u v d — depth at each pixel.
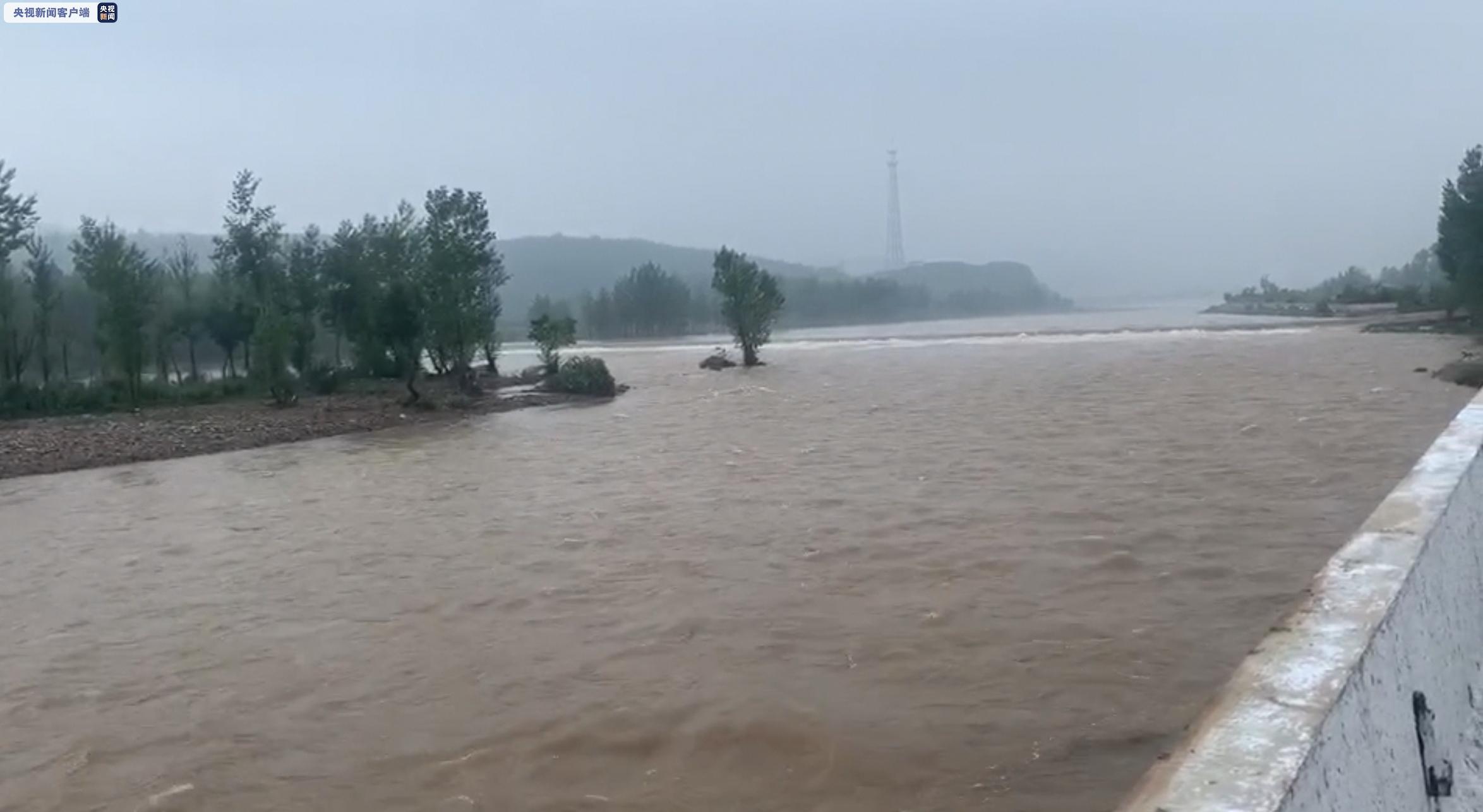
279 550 14.79
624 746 7.69
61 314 38.66
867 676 8.65
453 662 9.63
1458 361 30.89
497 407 33.25
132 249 39.25
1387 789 3.06
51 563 14.77
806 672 8.81
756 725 7.84
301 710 8.76
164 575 13.77
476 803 7.00
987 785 6.80
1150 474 15.99
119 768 7.87
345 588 12.44
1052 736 7.40
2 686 9.77
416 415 31.64
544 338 41.00
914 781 6.91
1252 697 2.90
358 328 42.28
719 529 14.14
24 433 29.17
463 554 13.73
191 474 22.73
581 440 24.84
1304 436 18.78
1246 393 25.86
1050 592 10.48
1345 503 13.50
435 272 34.94
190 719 8.73
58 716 8.97
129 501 19.69
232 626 11.23
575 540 14.10
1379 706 3.14
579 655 9.59
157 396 37.12
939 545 12.48
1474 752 3.92
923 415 25.67
